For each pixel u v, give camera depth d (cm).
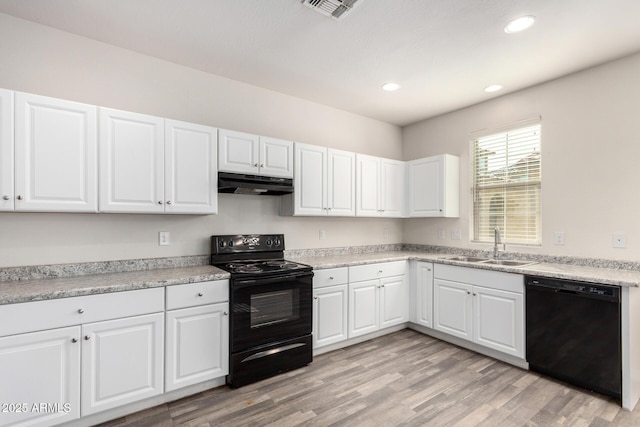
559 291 241
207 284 229
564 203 292
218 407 211
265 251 307
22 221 215
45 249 222
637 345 217
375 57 262
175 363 215
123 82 253
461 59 264
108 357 192
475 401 218
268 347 251
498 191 348
